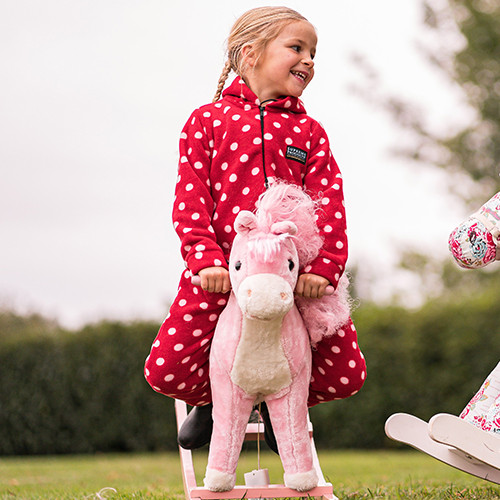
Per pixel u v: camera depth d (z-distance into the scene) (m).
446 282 14.45
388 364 9.32
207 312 2.30
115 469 6.66
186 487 2.66
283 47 2.45
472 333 9.07
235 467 2.20
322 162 2.45
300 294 2.20
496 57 12.43
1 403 9.95
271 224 2.11
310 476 2.19
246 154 2.36
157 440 9.86
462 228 2.50
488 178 13.16
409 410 9.23
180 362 2.31
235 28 2.56
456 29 12.81
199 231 2.27
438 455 2.64
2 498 3.65
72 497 3.51
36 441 9.88
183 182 2.37
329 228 2.33
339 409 9.46
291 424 2.17
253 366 2.11
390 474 5.01
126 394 9.88
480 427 2.47
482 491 3.12
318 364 2.41
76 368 9.95
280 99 2.47
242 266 2.06
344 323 2.30
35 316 14.22
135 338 9.95
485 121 12.90
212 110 2.47
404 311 9.43
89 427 9.88
